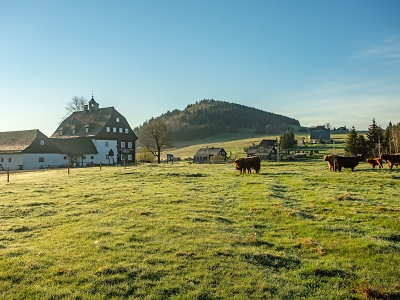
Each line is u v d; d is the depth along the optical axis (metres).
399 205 15.81
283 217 13.98
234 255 9.57
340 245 10.71
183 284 7.84
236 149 132.75
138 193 19.61
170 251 9.82
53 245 10.36
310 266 9.11
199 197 18.23
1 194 20.34
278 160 71.56
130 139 92.00
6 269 8.49
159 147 86.31
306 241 11.00
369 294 7.77
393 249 10.30
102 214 14.48
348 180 24.22
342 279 8.46
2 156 69.88
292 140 123.44
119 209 15.34
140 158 81.62
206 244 10.34
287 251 10.25
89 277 8.09
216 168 40.28
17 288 7.58
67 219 13.69
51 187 23.09
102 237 11.05
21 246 10.41
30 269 8.48
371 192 19.48
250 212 14.83
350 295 7.72
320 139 137.25
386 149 72.69
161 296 7.33
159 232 11.59
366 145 76.69
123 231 11.75
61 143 76.00
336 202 16.55
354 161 31.94
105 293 7.40
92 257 9.29
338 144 129.50
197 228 12.06
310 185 22.64
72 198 18.36
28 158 67.06
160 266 8.75
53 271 8.39
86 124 88.31
